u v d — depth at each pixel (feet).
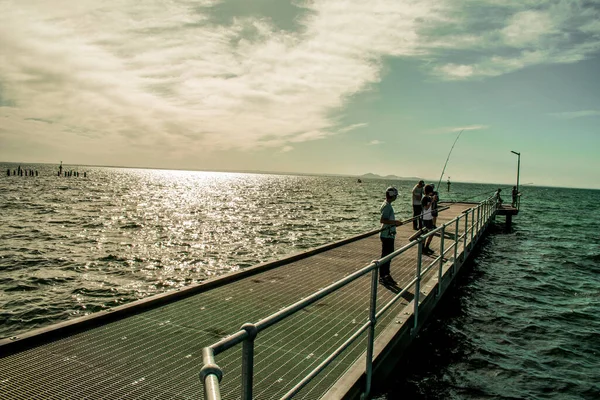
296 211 129.08
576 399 19.35
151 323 17.40
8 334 28.27
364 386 13.26
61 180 308.40
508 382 20.58
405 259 32.68
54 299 35.35
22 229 72.79
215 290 22.72
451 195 278.26
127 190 225.97
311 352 15.16
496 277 43.75
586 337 27.14
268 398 11.91
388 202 26.27
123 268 46.83
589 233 88.99
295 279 25.53
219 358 14.46
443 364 22.15
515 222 108.47
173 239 68.08
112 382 12.41
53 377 12.53
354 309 20.15
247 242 67.41
